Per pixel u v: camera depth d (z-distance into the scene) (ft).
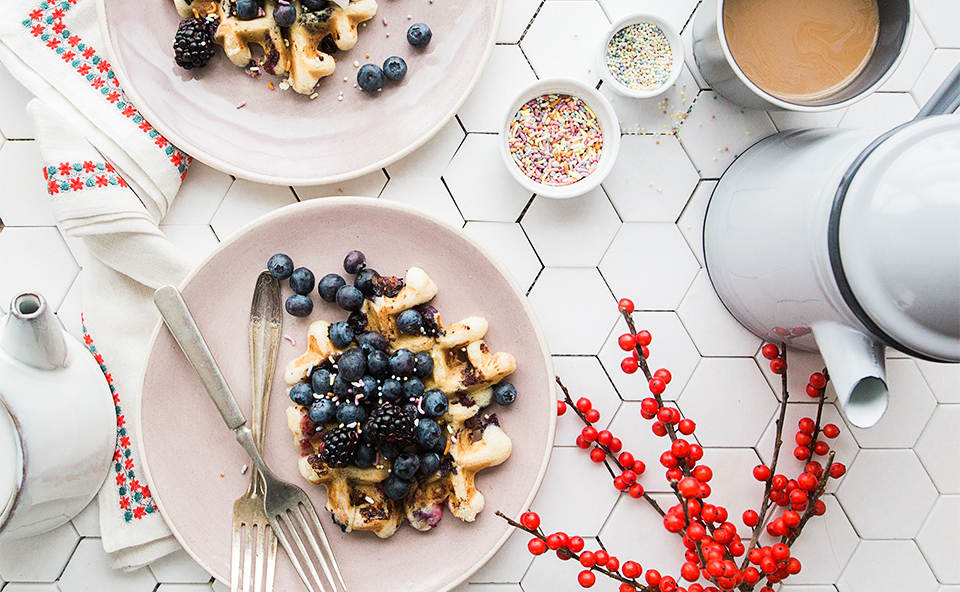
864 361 1.81
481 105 2.20
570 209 2.20
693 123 2.21
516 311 2.10
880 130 1.86
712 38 2.02
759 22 2.03
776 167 1.98
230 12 2.09
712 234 2.15
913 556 2.23
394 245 2.13
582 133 2.14
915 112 2.22
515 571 2.19
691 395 2.22
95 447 2.08
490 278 2.11
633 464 2.12
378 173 2.19
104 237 2.12
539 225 2.20
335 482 2.06
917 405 2.24
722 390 2.22
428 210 2.20
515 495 2.11
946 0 2.22
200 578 2.19
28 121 2.18
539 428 2.10
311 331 2.09
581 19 2.20
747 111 2.21
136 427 2.07
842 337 1.83
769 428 2.22
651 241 2.21
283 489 2.09
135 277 2.14
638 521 2.20
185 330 2.06
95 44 2.14
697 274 2.22
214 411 2.13
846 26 2.03
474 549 2.11
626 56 2.13
